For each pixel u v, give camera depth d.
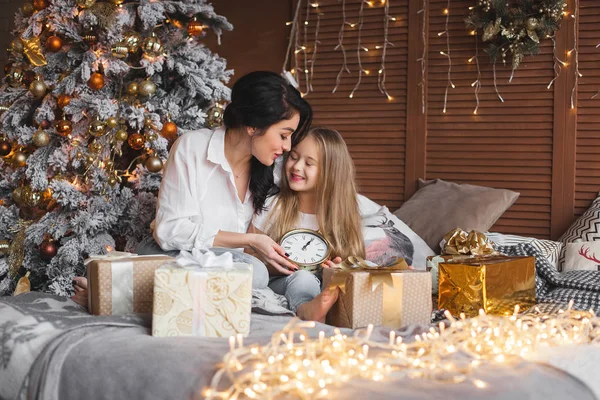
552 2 3.12
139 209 2.79
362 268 1.98
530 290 2.21
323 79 3.66
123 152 3.03
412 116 3.49
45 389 1.44
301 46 3.69
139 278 1.77
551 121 3.26
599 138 3.18
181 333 1.58
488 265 2.00
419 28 3.47
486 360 1.39
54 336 1.54
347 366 1.33
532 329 1.58
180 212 2.21
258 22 3.78
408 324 1.86
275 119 2.23
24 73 2.90
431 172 3.48
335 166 2.45
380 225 2.72
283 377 1.25
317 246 2.40
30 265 2.83
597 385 1.35
